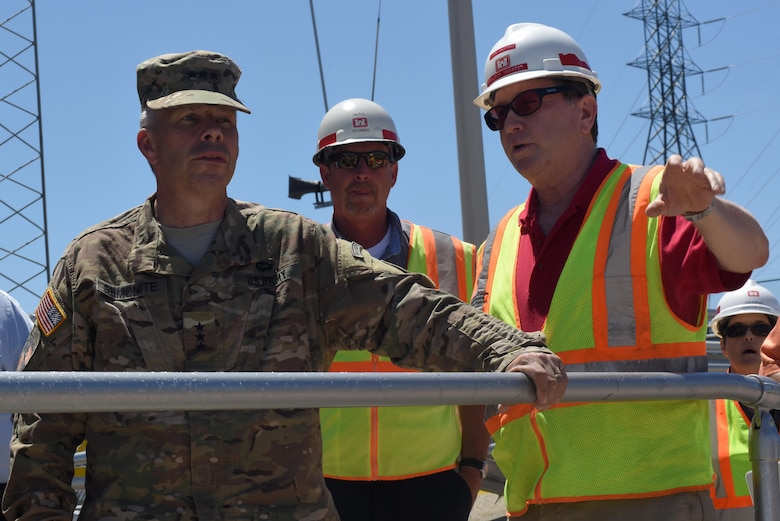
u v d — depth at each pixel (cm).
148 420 245
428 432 411
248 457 246
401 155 468
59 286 260
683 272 292
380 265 269
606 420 299
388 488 407
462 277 445
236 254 261
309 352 261
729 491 451
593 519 298
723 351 517
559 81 325
